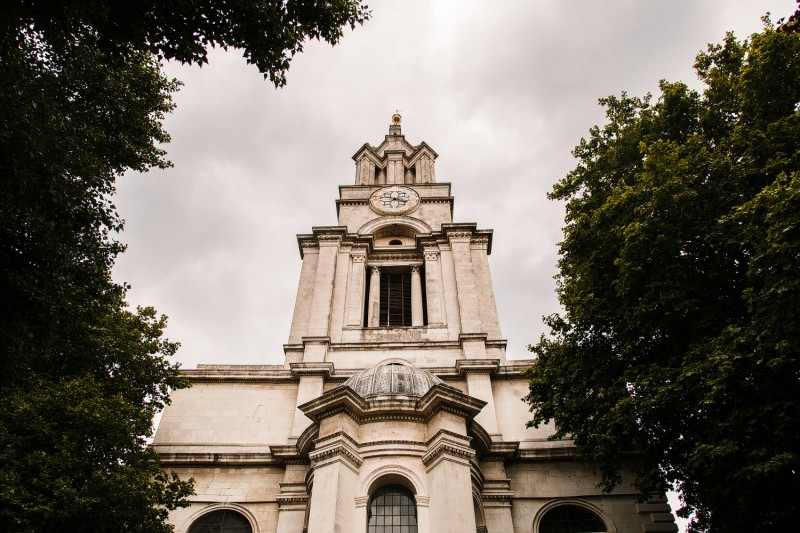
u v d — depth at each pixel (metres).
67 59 15.45
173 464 23.34
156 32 11.62
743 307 15.52
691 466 13.89
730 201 16.34
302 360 28.27
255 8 11.69
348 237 34.97
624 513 21.64
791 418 12.70
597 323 18.77
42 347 14.50
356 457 19.55
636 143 21.64
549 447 23.44
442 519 17.61
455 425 20.31
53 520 13.96
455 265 32.94
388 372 23.38
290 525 20.94
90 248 15.38
